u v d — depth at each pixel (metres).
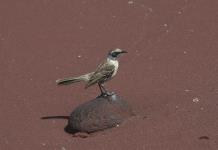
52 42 22.55
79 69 20.08
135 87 18.05
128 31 22.69
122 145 14.47
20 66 20.78
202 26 22.30
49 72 20.08
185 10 23.83
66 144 14.97
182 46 20.88
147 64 19.78
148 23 23.12
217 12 23.30
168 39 21.59
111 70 15.14
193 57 19.88
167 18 23.33
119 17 23.97
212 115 15.48
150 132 14.91
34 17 24.89
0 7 26.19
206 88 17.34
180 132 14.75
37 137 15.59
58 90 18.58
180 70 18.97
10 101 18.03
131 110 15.87
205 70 18.72
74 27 23.62
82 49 21.70
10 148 15.16
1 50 22.28
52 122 16.36
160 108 16.31
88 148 14.56
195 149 13.88
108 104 15.40
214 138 14.29
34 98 18.14
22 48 22.31
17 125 16.39
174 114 15.80
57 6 25.72
